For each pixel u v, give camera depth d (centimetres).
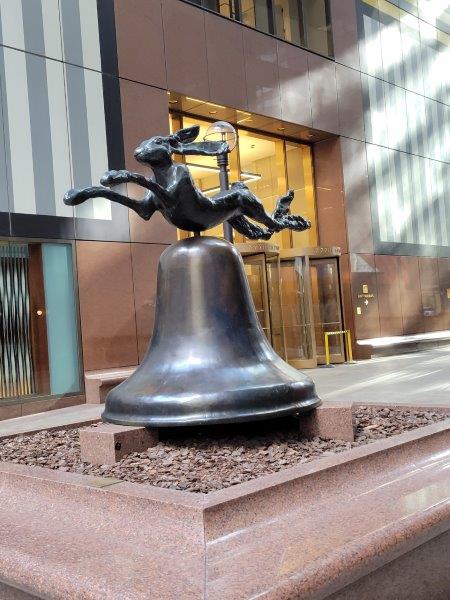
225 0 1539
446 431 415
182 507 275
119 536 285
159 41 1379
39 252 1165
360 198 1877
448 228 2211
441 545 306
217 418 398
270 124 1677
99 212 1245
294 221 525
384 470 358
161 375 427
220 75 1494
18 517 327
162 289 461
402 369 1402
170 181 443
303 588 224
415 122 2109
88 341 1209
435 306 2120
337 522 280
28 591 255
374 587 263
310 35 1764
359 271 1853
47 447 491
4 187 1125
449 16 2303
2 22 1148
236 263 464
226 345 434
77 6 1252
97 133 1259
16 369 1117
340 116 1827
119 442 404
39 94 1184
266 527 279
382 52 2005
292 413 425
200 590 219
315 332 1741
